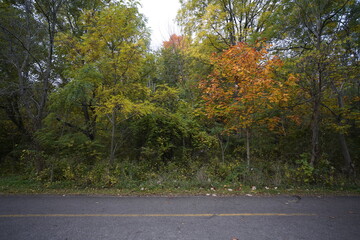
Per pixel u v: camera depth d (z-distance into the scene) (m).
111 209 4.79
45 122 7.68
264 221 4.16
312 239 3.44
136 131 9.20
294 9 7.99
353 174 7.46
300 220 4.21
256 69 6.62
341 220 4.23
